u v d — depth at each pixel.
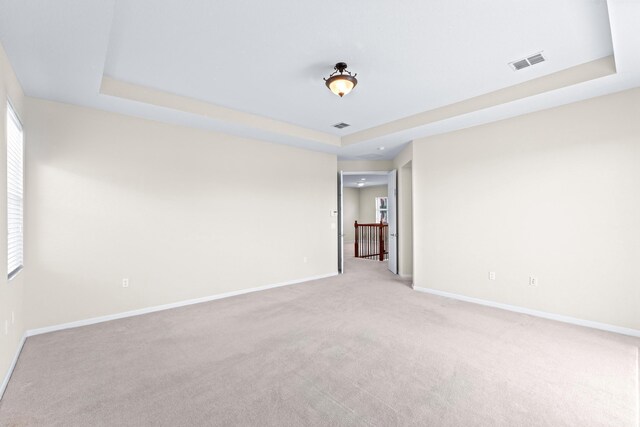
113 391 2.25
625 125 3.27
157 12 2.22
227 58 2.92
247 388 2.29
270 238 5.48
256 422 1.92
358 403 2.11
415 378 2.42
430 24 2.41
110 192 3.83
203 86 3.56
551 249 3.78
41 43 2.34
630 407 2.04
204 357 2.78
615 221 3.34
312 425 1.89
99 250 3.74
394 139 5.29
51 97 3.36
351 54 2.86
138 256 4.04
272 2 2.13
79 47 2.41
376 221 13.28
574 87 3.18
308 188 6.09
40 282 3.37
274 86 3.57
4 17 2.02
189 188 4.51
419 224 5.21
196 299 4.54
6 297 2.44
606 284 3.40
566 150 3.65
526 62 3.03
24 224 3.27
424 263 5.14
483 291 4.40
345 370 2.55
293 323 3.65
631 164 3.25
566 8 2.22
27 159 3.30
